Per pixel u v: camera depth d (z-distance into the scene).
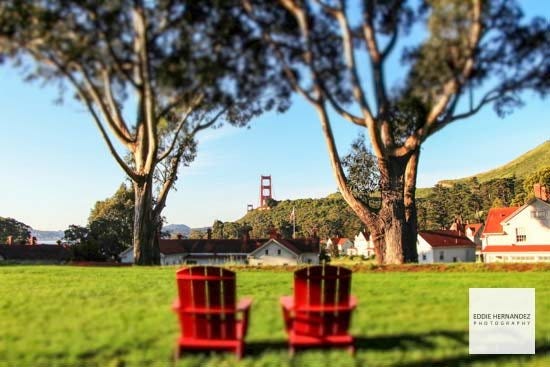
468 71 8.33
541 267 16.61
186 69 7.96
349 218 113.06
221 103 10.50
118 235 65.31
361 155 36.50
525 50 10.46
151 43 7.82
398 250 19.81
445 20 7.90
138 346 6.86
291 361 6.27
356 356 6.49
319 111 11.47
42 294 11.53
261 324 8.17
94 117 17.17
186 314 6.54
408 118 13.07
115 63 7.77
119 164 23.34
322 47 8.49
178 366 6.08
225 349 6.42
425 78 8.35
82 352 6.59
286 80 8.98
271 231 61.94
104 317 8.69
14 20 7.45
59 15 7.48
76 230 69.50
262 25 8.36
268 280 14.14
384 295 10.97
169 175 28.94
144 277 15.29
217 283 6.53
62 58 7.85
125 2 7.39
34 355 6.50
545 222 47.53
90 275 16.19
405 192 20.92
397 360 6.35
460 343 7.09
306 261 61.25
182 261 61.81
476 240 72.19
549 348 6.91
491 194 121.25
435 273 16.08
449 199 119.50
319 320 6.60
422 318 8.55
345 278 6.70
